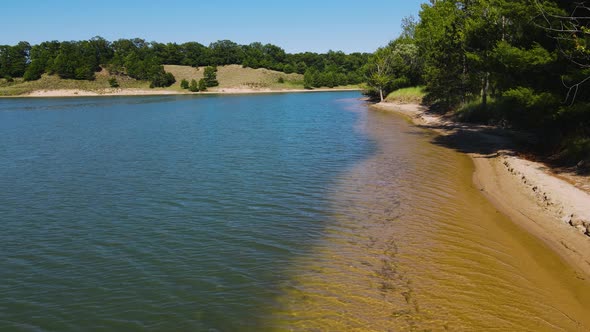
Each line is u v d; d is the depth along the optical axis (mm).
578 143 18922
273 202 15562
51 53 139375
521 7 18828
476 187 17078
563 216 12992
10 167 22219
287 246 11562
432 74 45125
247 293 9133
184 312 8484
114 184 18484
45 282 9820
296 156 24422
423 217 13602
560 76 17766
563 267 10047
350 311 8289
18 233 12883
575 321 7902
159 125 41906
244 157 24297
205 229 12969
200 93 131000
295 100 89062
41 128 40125
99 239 12336
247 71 156875
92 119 49406
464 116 38750
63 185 18438
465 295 8781
